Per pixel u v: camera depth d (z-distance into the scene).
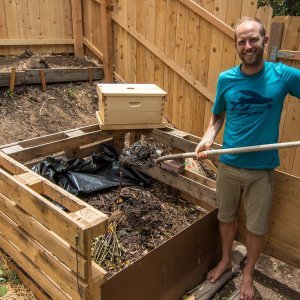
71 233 1.72
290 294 2.67
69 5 5.84
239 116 2.18
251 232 2.33
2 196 2.33
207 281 2.62
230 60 3.64
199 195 3.00
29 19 5.61
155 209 3.09
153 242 2.71
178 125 4.52
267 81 2.06
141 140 3.96
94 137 3.33
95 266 1.86
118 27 5.09
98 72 5.52
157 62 4.58
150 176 3.47
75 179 3.23
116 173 3.51
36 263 2.17
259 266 2.94
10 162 2.44
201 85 4.00
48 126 4.57
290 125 3.34
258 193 2.24
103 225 1.71
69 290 1.90
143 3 4.48
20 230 2.26
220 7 3.58
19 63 5.35
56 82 5.22
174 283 2.36
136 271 1.97
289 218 2.48
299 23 3.04
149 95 3.27
